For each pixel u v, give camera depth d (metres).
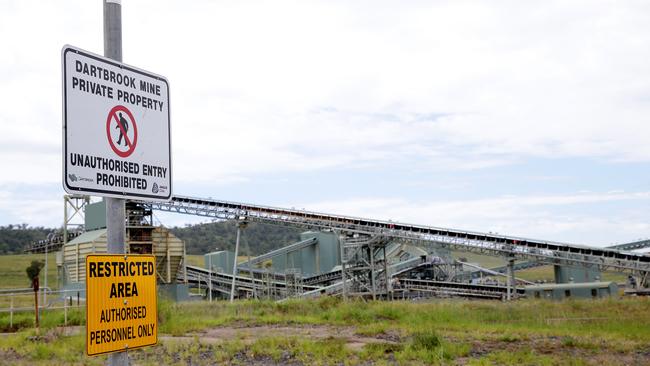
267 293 80.56
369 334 27.28
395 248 95.19
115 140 5.79
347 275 80.31
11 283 108.00
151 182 6.17
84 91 5.53
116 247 5.77
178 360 19.61
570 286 67.12
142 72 6.15
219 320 33.75
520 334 25.80
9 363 18.67
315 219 77.69
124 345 5.73
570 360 18.52
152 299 6.09
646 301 44.38
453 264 94.81
